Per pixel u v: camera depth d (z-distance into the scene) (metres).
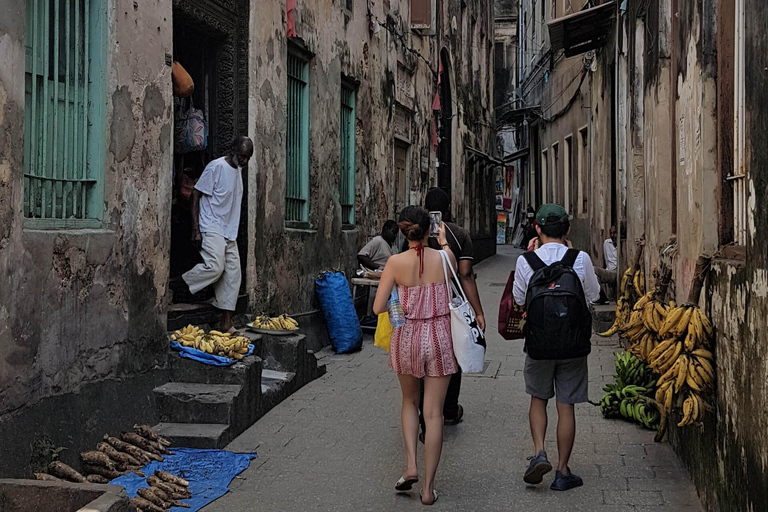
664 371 4.88
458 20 22.09
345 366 9.17
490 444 6.12
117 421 5.57
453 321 5.02
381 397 7.58
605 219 13.27
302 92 9.95
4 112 4.43
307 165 9.98
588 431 6.46
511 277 5.48
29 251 4.67
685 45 5.79
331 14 10.70
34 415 4.70
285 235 9.13
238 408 6.23
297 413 6.96
